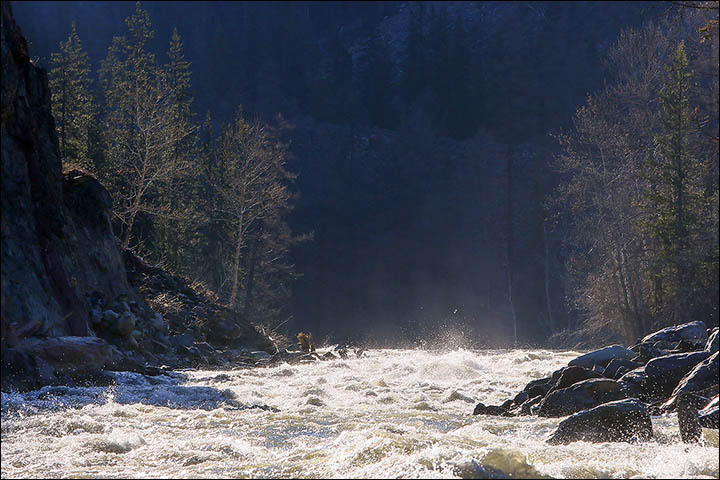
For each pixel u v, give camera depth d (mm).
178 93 58344
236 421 8531
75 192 21734
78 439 6887
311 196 97188
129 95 45688
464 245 91125
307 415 9227
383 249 93500
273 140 70125
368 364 19844
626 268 46750
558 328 76438
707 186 47375
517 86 101188
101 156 42375
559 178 84000
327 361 22859
